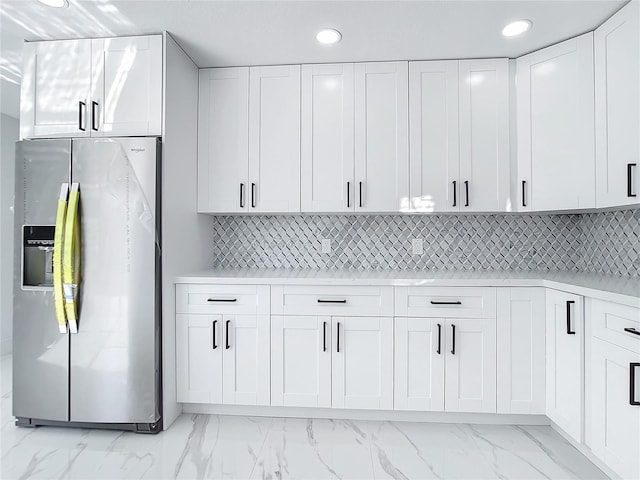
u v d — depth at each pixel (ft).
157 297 7.47
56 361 7.46
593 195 7.42
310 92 8.88
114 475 6.13
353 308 7.84
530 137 8.34
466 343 7.67
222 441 7.19
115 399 7.38
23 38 7.88
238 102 9.04
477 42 7.93
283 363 7.95
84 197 7.42
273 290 7.96
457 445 7.06
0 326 11.92
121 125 7.74
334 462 6.52
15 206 7.53
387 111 8.74
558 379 7.09
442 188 8.64
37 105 7.95
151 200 7.39
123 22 7.27
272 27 7.39
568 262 9.29
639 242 7.43
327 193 8.85
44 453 6.77
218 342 8.05
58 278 7.22
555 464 6.46
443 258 9.59
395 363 7.77
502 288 7.60
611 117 7.01
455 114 8.62
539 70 8.20
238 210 9.02
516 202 8.50
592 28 7.39
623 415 5.60
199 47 8.20
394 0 6.52
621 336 5.64
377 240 9.75
